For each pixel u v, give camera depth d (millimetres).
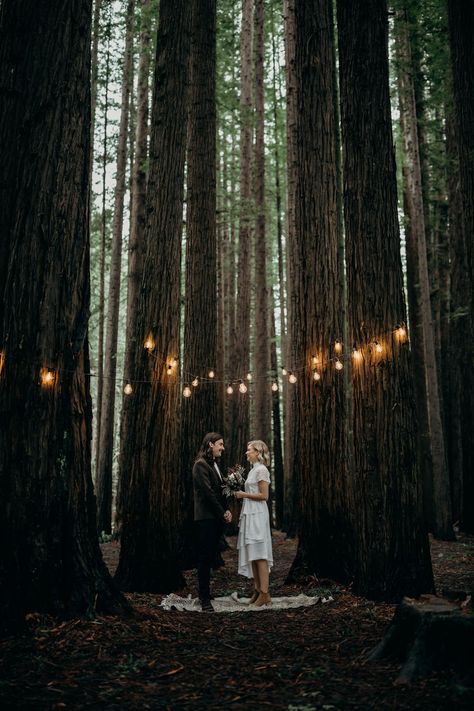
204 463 6941
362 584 6531
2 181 5070
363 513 6566
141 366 7730
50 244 5008
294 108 14648
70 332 5113
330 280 8281
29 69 5129
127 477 7637
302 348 8289
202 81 11133
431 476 14078
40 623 4457
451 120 14664
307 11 8664
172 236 7938
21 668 3760
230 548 12328
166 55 8242
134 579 7320
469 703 3217
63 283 5078
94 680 3670
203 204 10914
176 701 3391
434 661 3730
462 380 14219
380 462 6465
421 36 11617
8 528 4586
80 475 5070
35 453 4758
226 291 21062
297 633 5125
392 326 6613
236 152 21734
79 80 5305
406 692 3457
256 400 16016
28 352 4832
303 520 8016
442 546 11742
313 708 3248
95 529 5168
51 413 4887
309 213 8438
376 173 6914
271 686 3656
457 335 14406
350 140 7082
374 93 7027
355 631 5051
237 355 16438
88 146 5422
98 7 16156
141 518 7438
